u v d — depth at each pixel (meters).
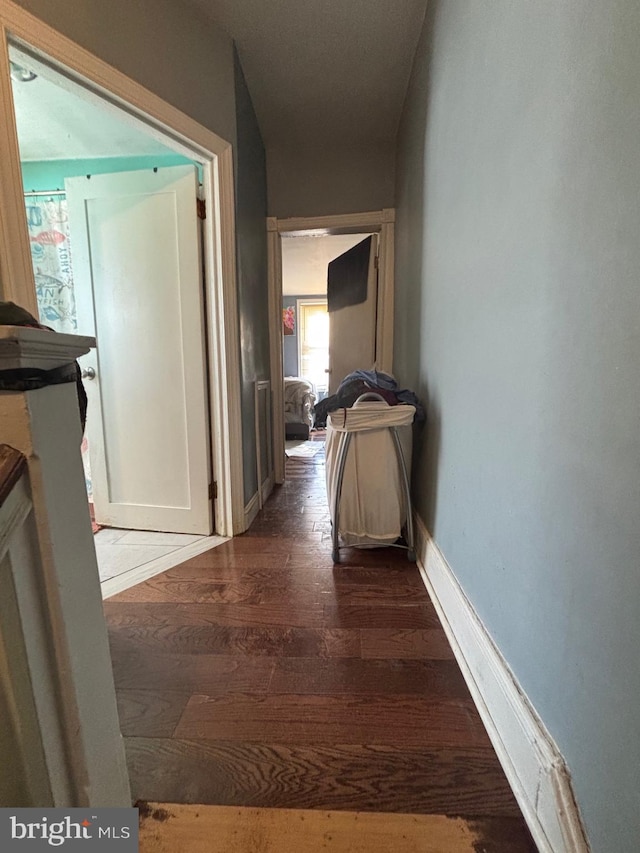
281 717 1.04
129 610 1.51
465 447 1.25
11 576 0.51
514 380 0.91
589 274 0.63
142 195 2.02
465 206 1.23
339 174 2.81
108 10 1.39
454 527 1.37
